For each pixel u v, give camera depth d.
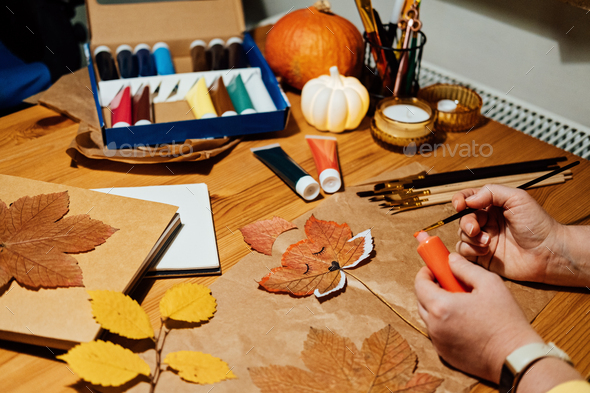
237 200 0.58
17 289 0.39
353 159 0.67
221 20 0.84
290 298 0.44
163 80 0.72
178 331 0.41
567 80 0.83
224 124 0.65
